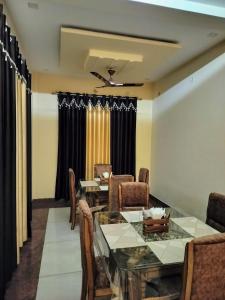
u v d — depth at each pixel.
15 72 2.67
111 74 4.42
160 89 5.54
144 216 2.09
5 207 2.24
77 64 4.38
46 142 5.49
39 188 5.54
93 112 5.61
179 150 4.70
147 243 1.80
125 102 5.77
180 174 4.65
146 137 6.03
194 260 1.34
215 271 1.39
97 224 2.17
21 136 3.07
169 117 5.11
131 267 1.49
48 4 2.53
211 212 2.42
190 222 2.24
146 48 3.48
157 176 5.65
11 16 2.79
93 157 5.65
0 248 2.07
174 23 2.90
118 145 5.77
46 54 4.09
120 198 2.85
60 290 2.39
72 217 3.88
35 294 2.32
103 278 1.88
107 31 3.15
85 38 3.17
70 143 5.50
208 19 2.77
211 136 3.77
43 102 5.42
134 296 1.54
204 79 3.95
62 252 3.13
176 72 4.82
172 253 1.66
